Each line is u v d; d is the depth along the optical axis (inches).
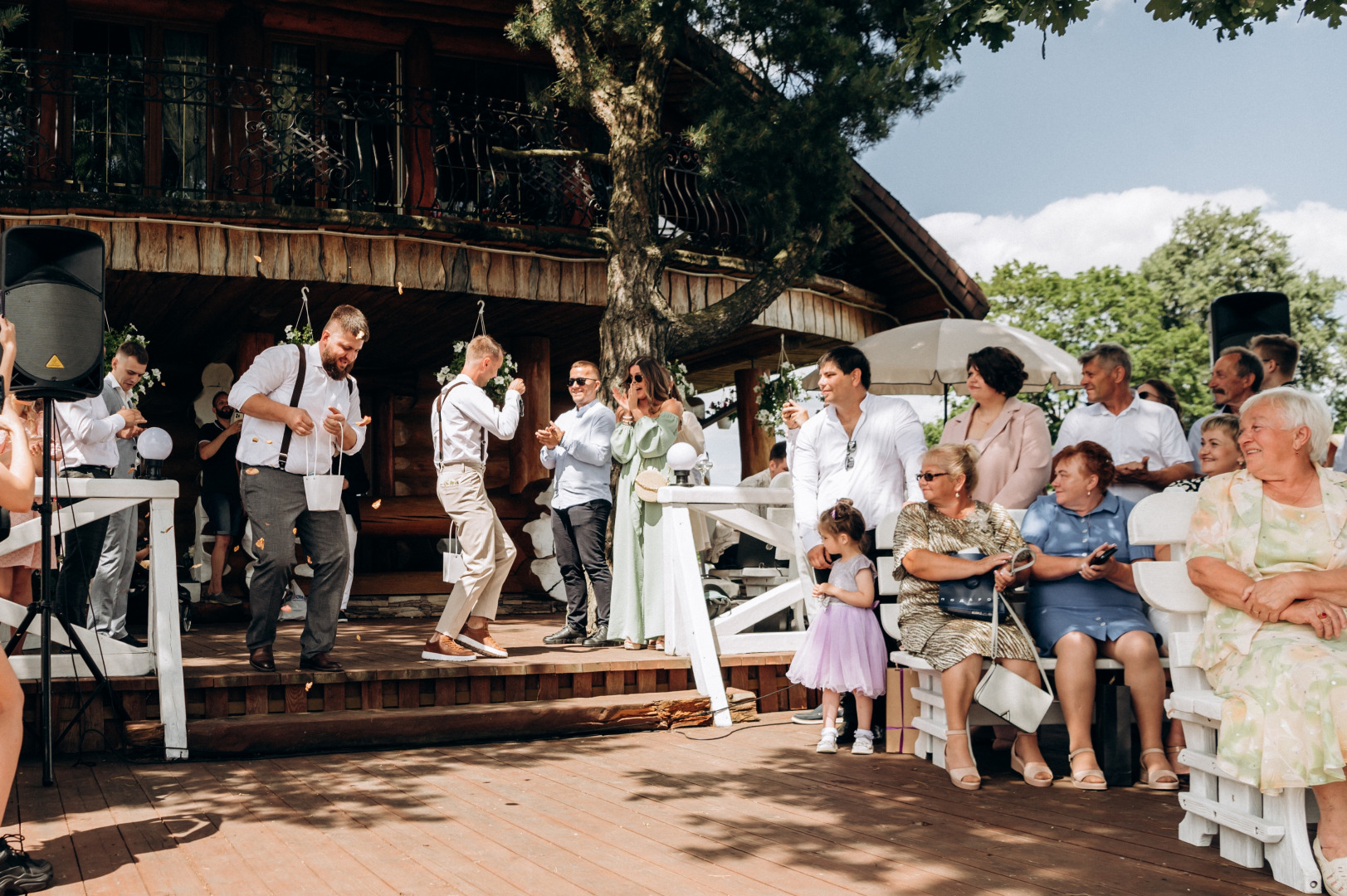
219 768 170.7
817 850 123.3
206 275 296.5
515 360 399.5
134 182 352.2
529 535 385.7
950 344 338.3
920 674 178.2
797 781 161.0
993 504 175.6
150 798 149.3
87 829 132.5
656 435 236.4
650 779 162.7
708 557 324.5
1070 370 346.0
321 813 141.0
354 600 381.1
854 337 420.5
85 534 209.2
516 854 122.0
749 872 114.9
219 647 250.4
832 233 310.7
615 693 218.4
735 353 450.9
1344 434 177.8
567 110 399.2
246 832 131.2
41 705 169.6
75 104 332.8
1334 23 216.2
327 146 334.0
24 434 119.3
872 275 433.7
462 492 212.7
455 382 218.2
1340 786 110.0
